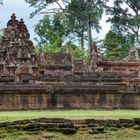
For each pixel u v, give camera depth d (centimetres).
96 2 11338
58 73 7500
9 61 7056
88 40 11194
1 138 4156
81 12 11381
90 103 5853
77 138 4306
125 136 4478
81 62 8112
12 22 7200
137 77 7656
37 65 7169
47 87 5706
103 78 6638
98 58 8181
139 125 4631
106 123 4512
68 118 4478
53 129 4316
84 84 6006
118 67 8250
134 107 6016
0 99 5562
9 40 7150
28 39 7200
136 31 11488
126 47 11381
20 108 5616
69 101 5794
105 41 11506
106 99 5916
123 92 5975
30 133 4238
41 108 5681
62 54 7950
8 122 4259
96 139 4328
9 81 6228
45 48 10788
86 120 4450
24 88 5631
